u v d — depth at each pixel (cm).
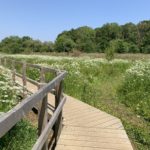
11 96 952
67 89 1502
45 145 517
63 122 865
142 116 1144
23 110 327
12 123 282
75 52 5509
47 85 521
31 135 675
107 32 11019
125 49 7444
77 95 1439
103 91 1659
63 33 11012
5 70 1300
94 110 1052
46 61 2934
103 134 775
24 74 1188
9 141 589
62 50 8569
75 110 1036
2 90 921
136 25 11581
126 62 2995
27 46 8738
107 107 1227
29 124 745
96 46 10038
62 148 661
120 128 838
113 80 2100
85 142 706
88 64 2478
